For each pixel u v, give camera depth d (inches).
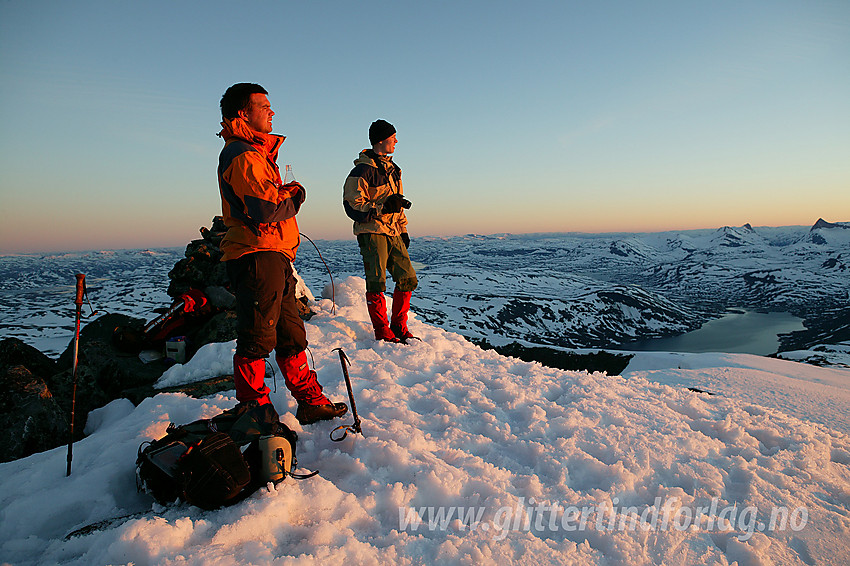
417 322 247.0
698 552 86.4
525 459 115.9
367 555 76.9
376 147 197.0
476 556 79.7
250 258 104.9
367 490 96.7
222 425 97.8
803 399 202.5
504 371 179.9
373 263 200.2
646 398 159.9
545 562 80.4
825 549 89.6
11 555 76.1
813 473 116.6
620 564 81.8
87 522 85.0
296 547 78.1
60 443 132.2
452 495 96.5
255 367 109.3
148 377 167.8
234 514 82.1
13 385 130.1
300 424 121.6
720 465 117.1
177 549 73.0
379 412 132.7
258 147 107.1
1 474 99.3
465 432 124.0
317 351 183.9
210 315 206.1
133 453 102.8
